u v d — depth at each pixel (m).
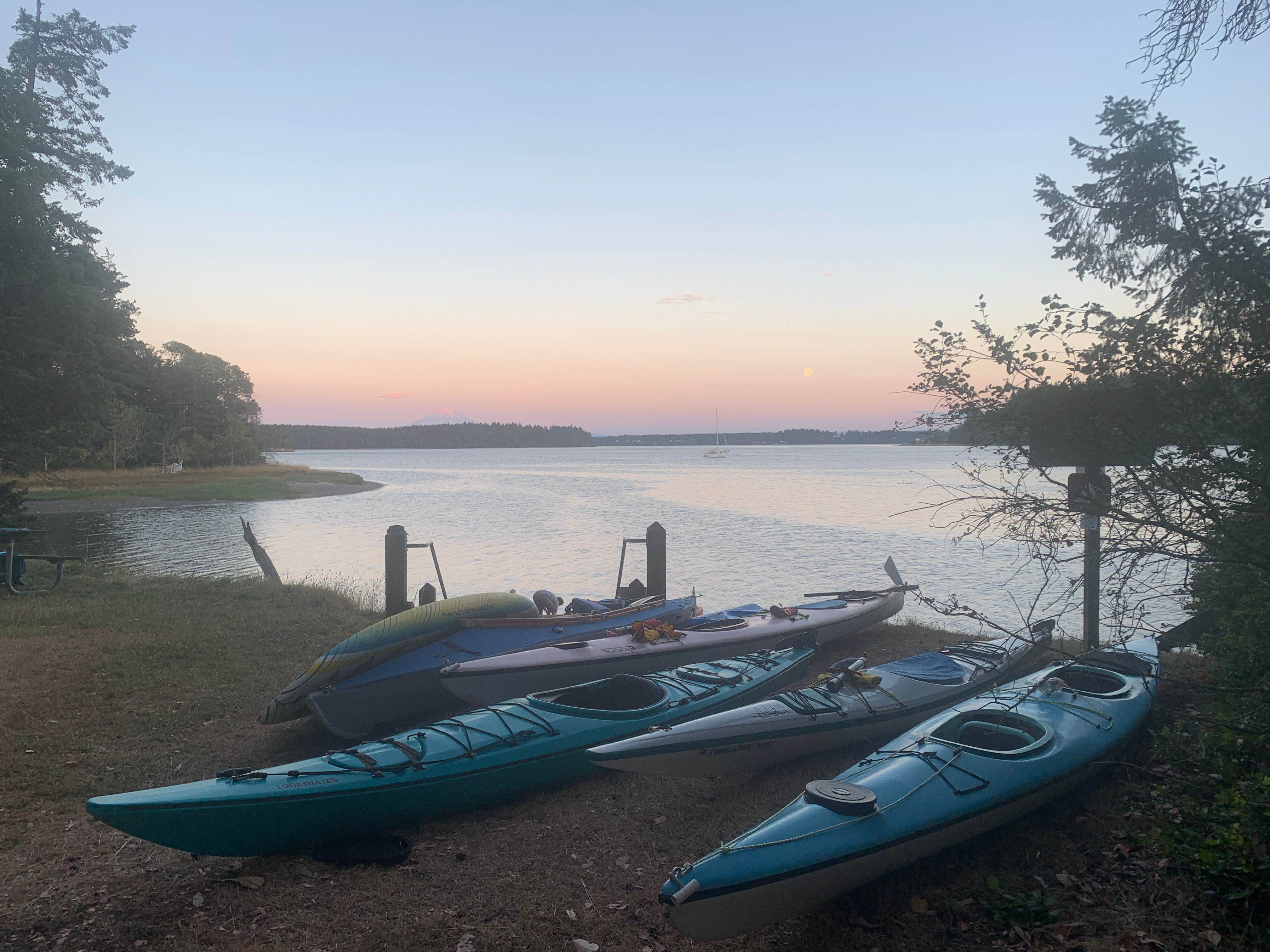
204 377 83.00
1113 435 3.91
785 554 23.56
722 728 5.77
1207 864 4.03
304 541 28.23
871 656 9.80
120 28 22.59
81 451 20.05
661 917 4.43
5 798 5.83
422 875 4.86
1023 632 9.56
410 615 8.23
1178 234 4.20
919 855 4.60
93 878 4.79
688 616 11.02
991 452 4.37
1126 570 4.47
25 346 16.84
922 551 23.97
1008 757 5.20
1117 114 4.18
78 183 22.84
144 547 25.44
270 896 4.59
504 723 6.10
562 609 12.19
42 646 9.60
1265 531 3.92
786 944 4.28
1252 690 4.69
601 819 5.64
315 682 7.25
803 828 4.34
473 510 41.19
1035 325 4.02
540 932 4.26
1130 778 5.74
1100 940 4.02
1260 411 3.70
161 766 6.54
